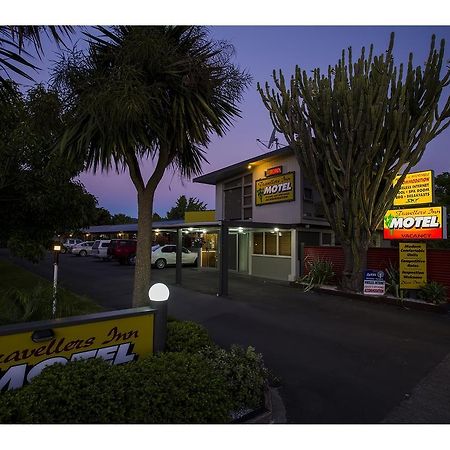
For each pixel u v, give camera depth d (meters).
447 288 9.27
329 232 15.77
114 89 4.13
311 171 10.56
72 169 6.05
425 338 6.26
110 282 12.51
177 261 12.89
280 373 4.62
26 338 2.75
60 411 2.35
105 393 2.52
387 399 3.89
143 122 4.77
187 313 8.03
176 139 5.15
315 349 5.61
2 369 2.64
